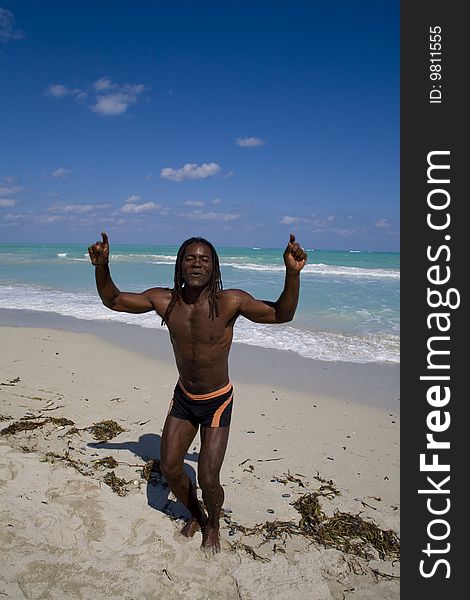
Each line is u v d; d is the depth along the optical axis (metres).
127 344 9.58
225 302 3.35
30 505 3.77
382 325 11.90
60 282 20.05
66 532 3.52
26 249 57.59
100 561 3.28
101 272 3.25
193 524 3.69
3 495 3.85
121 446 5.04
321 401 6.68
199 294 3.39
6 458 4.44
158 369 7.87
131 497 4.05
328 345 9.89
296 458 4.98
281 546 3.63
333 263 37.91
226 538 3.67
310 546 3.65
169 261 36.59
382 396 6.91
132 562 3.29
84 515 3.72
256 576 3.29
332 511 4.09
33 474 4.20
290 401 6.66
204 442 3.49
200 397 3.47
